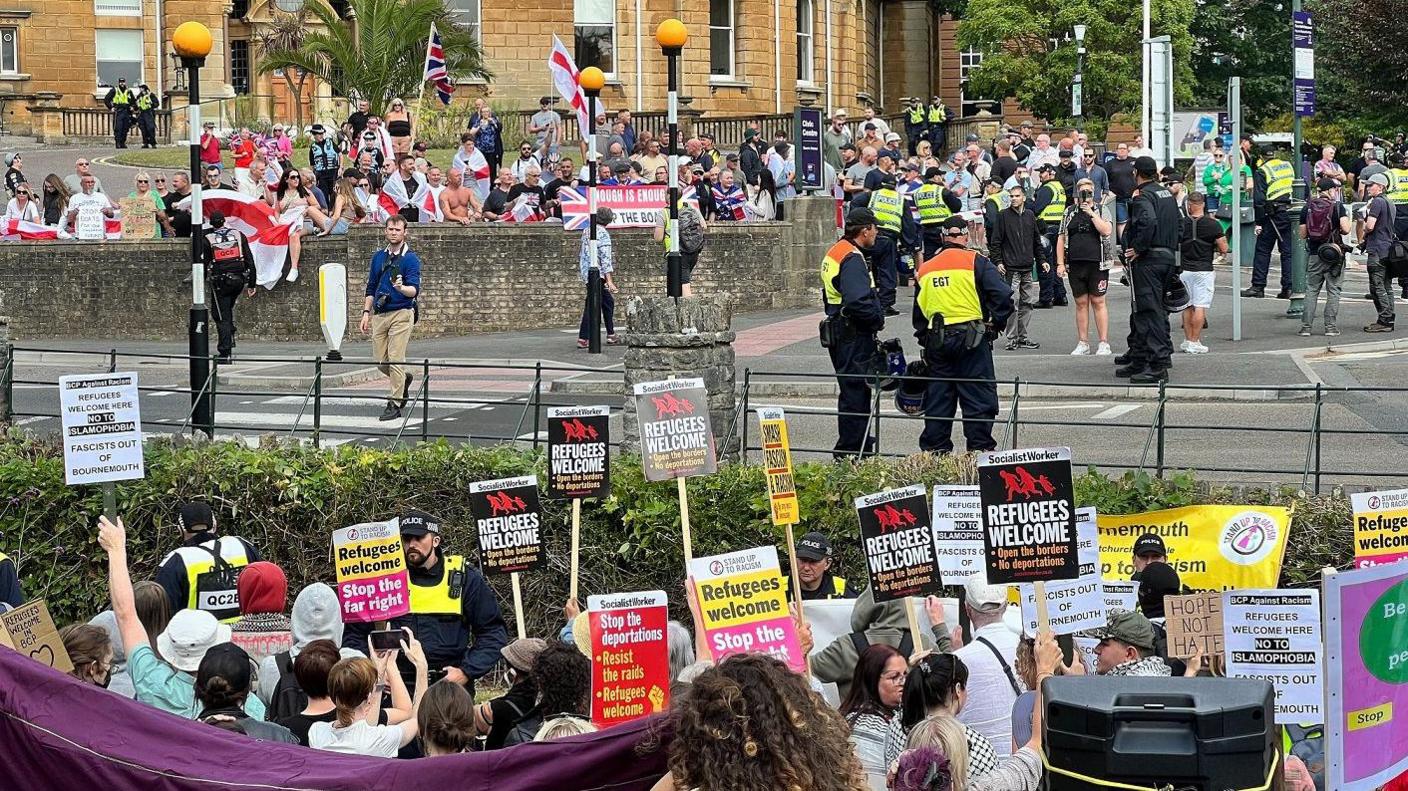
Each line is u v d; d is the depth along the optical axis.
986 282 15.16
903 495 9.38
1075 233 23.08
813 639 10.84
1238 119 24.28
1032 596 8.55
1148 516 12.73
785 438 10.84
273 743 6.47
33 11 59.16
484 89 49.62
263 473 14.21
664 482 13.52
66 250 30.75
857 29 59.28
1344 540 12.49
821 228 32.78
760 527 13.30
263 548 14.23
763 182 35.75
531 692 8.70
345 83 45.53
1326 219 24.25
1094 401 20.45
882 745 7.88
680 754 4.97
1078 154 35.53
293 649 9.87
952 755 6.71
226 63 58.59
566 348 27.45
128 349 28.86
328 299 24.25
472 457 14.12
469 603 11.02
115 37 60.03
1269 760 5.23
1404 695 6.58
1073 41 55.78
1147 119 35.25
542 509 13.69
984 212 31.16
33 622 7.73
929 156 36.91
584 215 31.05
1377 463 16.39
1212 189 33.75
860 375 14.80
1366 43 54.00
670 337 14.89
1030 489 7.87
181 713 8.18
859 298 15.62
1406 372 21.12
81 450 10.41
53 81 59.50
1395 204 26.47
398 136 38.25
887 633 9.98
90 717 6.55
